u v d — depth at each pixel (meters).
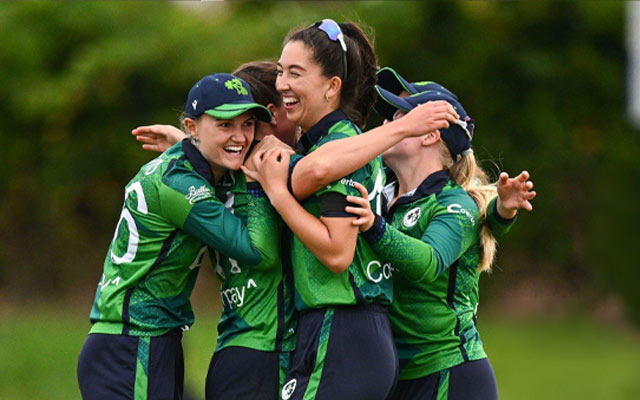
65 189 52.72
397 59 47.44
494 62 47.66
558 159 48.09
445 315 15.19
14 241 54.06
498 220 15.27
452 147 15.47
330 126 14.34
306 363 13.84
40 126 52.59
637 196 46.81
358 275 14.07
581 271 48.09
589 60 47.97
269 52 47.44
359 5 47.59
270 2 51.19
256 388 14.18
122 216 14.72
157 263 14.48
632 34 23.36
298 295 14.11
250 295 14.38
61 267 54.06
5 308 52.03
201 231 14.12
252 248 14.05
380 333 14.08
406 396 15.27
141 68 49.16
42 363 36.75
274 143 14.37
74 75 50.25
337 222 13.59
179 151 14.59
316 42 14.25
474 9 46.56
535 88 48.19
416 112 13.93
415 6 46.41
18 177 53.34
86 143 51.94
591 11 46.78
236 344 14.35
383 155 15.55
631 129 47.84
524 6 46.97
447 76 47.66
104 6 51.84
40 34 52.22
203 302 49.28
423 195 15.24
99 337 14.54
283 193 13.70
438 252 14.44
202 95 14.12
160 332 14.58
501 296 48.56
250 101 14.22
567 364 35.59
